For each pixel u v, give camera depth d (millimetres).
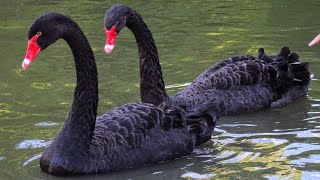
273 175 10141
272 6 20484
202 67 15094
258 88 13297
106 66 15375
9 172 10398
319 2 20719
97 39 17609
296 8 20125
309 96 13711
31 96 13641
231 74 13297
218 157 10961
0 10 20875
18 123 12305
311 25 18219
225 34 17641
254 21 18844
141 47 12523
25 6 21312
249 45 16594
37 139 11602
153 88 12531
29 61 10148
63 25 10336
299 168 10352
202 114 11562
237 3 21125
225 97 13008
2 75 14945
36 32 10195
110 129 10703
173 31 18094
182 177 10297
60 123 12281
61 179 10234
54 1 21953
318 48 16203
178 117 11211
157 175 10414
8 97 13602
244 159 10820
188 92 12961
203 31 17984
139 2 21609
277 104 13344
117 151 10500
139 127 10727
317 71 14680
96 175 10367
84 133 10359
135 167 10617
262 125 12398
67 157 10273
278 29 17953
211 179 10141
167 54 16109
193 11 20250
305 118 12641
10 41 17531
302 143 11383
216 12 20031
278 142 11484
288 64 13617
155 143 10766
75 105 10406
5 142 11500
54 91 13891
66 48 16969
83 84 10414
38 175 10328
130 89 13883
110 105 13023
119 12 12016
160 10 20484
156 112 11000
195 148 11367
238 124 12500
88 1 21953
